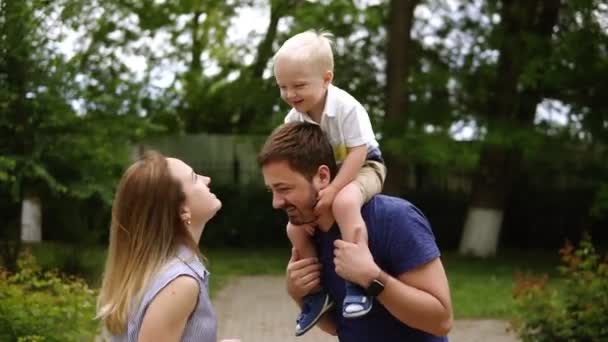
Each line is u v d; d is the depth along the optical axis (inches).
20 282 335.9
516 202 900.6
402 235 137.1
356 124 149.4
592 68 680.4
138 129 552.1
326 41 156.1
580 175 830.5
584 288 332.5
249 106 844.0
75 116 520.4
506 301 547.2
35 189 537.6
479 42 733.9
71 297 295.7
